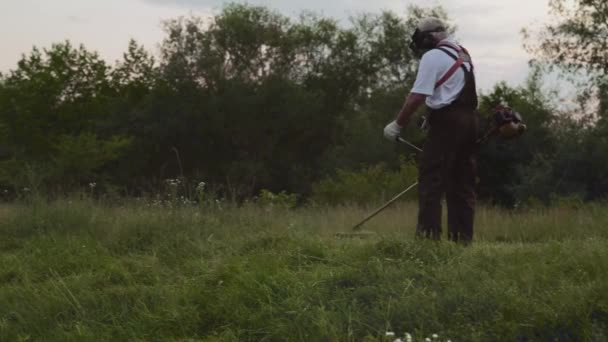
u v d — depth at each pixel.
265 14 65.00
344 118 69.50
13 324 5.91
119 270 6.88
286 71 66.00
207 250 7.50
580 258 5.95
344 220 12.02
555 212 11.57
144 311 5.77
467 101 7.34
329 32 71.06
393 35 72.88
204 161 62.53
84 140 45.19
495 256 6.40
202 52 61.00
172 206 9.70
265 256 6.60
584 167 33.38
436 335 4.58
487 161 40.62
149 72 67.00
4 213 9.98
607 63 45.47
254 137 63.19
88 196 10.78
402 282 5.62
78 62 60.72
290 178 62.47
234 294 5.71
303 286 5.70
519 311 4.93
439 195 7.40
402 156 31.98
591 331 4.68
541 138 40.25
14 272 7.26
